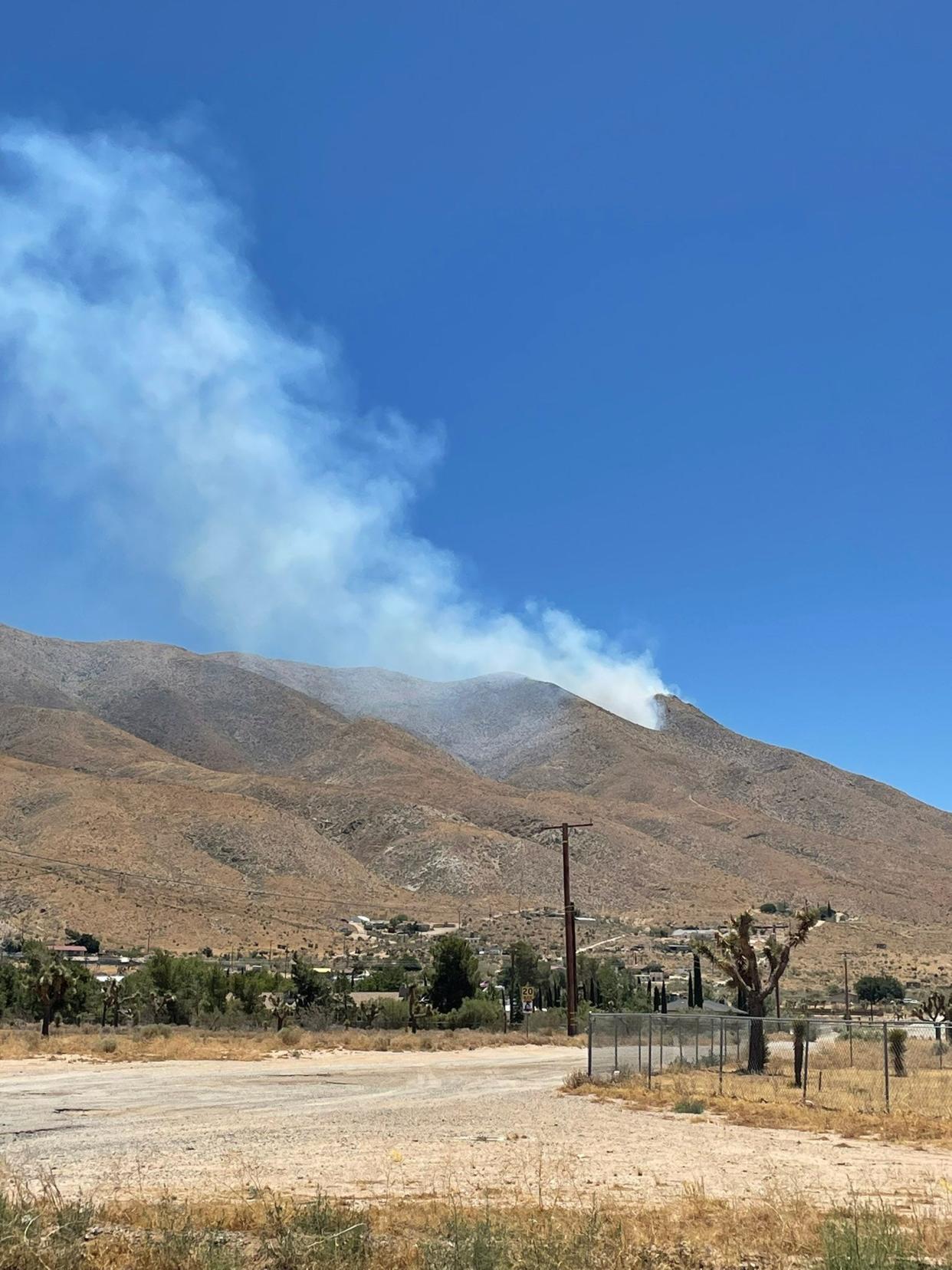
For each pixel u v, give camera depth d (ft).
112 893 413.59
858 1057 142.92
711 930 517.14
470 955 266.77
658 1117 78.54
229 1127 68.59
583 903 569.23
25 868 412.98
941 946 556.51
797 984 411.95
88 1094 89.97
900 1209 43.50
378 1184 47.21
